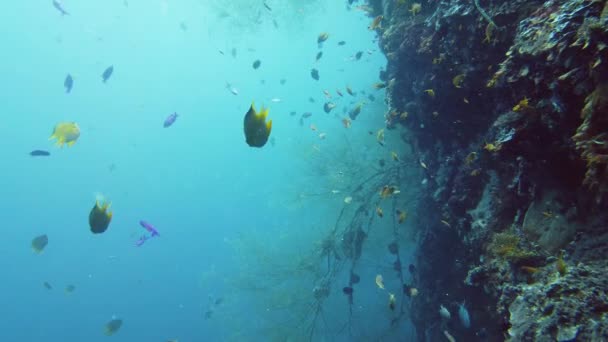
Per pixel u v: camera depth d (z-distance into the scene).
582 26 2.36
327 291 10.44
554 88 2.82
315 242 11.95
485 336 4.99
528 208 3.54
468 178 4.98
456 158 5.59
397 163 10.06
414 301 8.02
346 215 11.61
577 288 2.37
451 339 4.87
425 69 5.68
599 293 2.23
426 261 6.67
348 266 12.69
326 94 9.26
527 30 3.11
